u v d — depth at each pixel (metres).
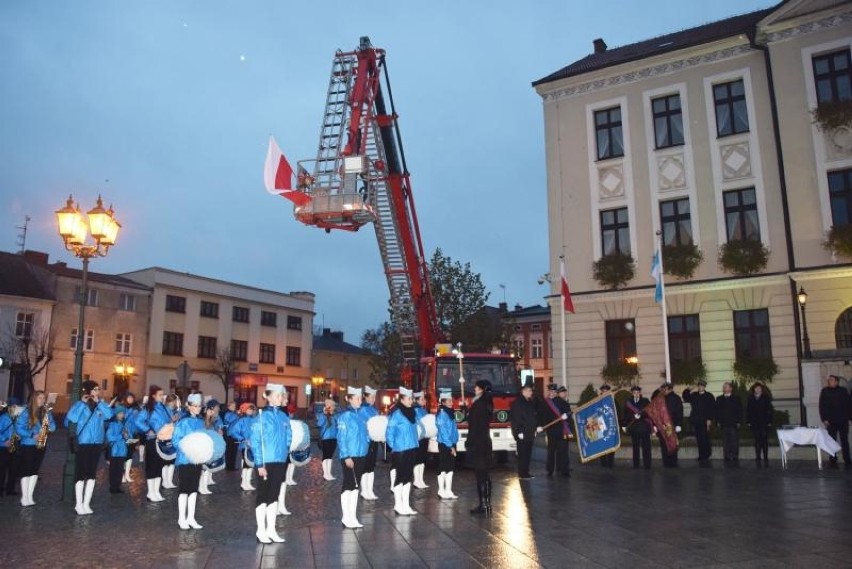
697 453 17.77
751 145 23.67
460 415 17.33
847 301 21.19
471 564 7.20
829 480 13.19
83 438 11.09
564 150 26.84
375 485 14.91
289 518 10.51
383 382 39.47
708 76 24.66
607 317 25.20
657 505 10.68
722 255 23.31
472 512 10.38
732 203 23.94
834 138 22.09
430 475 16.72
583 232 26.05
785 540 8.02
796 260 22.14
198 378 54.72
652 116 25.52
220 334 57.03
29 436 11.91
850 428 16.50
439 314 33.38
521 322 61.16
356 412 10.03
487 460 10.48
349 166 18.16
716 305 23.39
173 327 53.25
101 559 7.70
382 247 21.45
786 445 15.46
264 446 8.73
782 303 22.38
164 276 52.91
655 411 16.62
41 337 43.00
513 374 18.42
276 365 61.91
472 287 34.41
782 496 11.31
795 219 22.33
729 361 22.92
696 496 11.51
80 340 13.50
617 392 23.23
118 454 13.73
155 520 10.45
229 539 8.85
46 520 10.42
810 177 22.30
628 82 25.98
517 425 14.45
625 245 25.50
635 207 25.25
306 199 18.02
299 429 11.16
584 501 11.30
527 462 14.51
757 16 27.91
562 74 27.28
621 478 14.42
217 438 10.14
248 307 59.88
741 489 12.21
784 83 23.06
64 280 46.72
